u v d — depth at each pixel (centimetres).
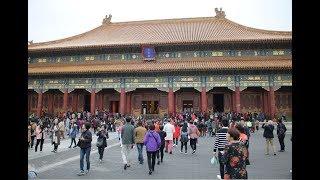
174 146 2955
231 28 6059
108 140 3578
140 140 1903
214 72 5241
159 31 6306
